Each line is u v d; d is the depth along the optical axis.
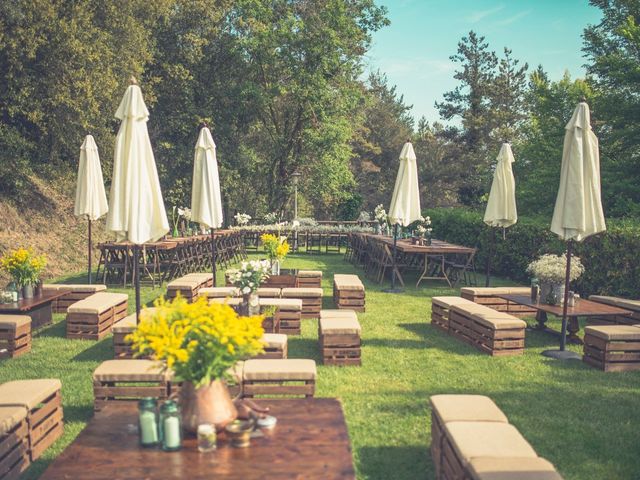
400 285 12.96
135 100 5.91
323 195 27.92
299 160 27.41
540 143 21.00
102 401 4.64
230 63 27.06
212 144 10.01
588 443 4.36
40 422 4.21
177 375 2.97
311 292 9.21
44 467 3.94
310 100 25.38
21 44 15.22
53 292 8.80
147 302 10.45
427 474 3.85
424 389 5.60
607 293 10.16
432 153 43.16
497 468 2.81
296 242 21.59
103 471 2.65
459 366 6.46
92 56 16.41
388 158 46.84
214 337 2.98
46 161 18.39
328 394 5.42
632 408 5.14
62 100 15.95
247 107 27.06
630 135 16.39
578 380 5.98
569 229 6.73
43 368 6.30
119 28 19.56
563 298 7.66
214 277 10.20
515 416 4.90
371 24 26.55
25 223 15.88
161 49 25.17
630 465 4.01
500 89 39.53
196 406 3.05
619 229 9.84
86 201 10.41
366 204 44.56
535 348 7.41
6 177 15.83
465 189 39.19
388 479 3.78
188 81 25.97
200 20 25.48
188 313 3.03
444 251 12.45
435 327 8.55
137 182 5.89
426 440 4.38
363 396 5.38
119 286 12.46
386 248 12.93
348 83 26.77
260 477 2.59
